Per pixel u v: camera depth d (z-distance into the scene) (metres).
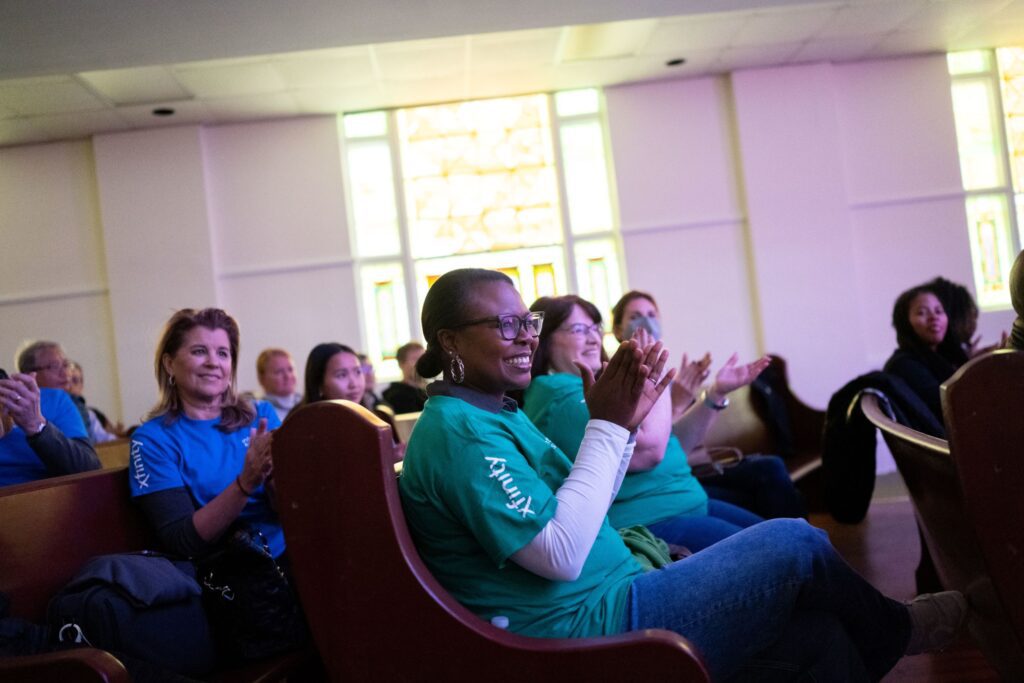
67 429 2.64
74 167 6.69
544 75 6.56
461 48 5.79
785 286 6.93
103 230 6.61
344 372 3.55
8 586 1.73
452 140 6.99
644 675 1.33
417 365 1.68
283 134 6.81
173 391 2.22
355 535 1.39
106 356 6.65
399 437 3.96
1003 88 7.26
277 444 1.42
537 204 7.01
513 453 1.49
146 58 4.74
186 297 6.63
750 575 1.54
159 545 2.10
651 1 4.85
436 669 1.37
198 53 4.77
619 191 6.94
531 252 6.99
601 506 1.48
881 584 3.40
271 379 4.77
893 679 2.48
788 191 6.95
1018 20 6.49
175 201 6.66
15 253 6.65
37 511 1.83
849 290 6.95
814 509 4.89
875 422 2.42
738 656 1.55
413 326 6.90
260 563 1.92
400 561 1.37
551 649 1.34
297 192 6.80
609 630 1.51
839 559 1.61
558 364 2.56
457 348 1.61
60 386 3.68
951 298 3.52
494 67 6.24
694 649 1.33
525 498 1.43
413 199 6.96
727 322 6.97
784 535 1.57
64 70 4.76
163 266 6.63
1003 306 7.16
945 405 1.36
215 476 2.15
